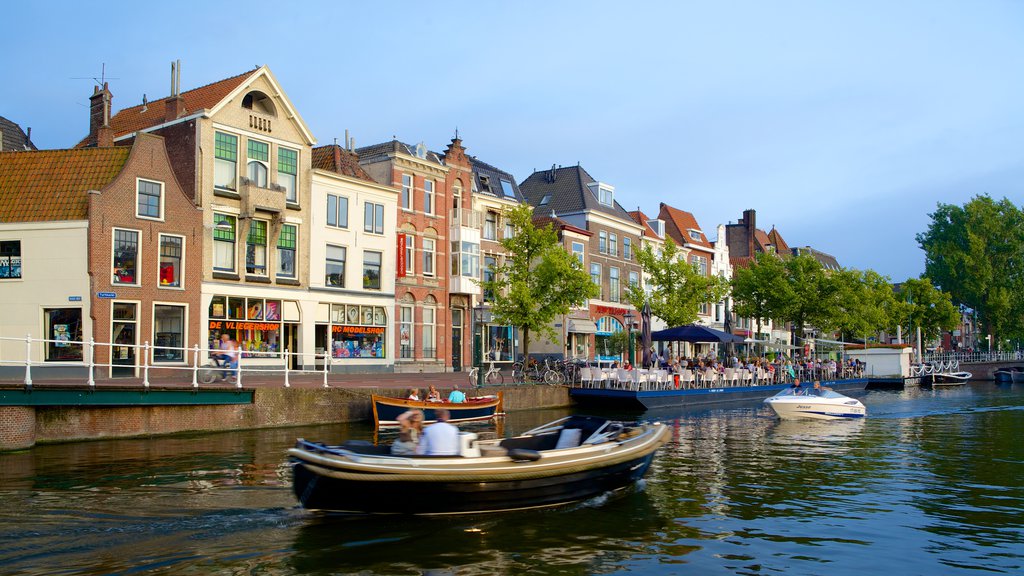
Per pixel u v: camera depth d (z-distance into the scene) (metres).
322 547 9.27
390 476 9.98
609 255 48.28
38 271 24.88
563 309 31.41
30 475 13.24
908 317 63.81
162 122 29.27
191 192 28.14
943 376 56.78
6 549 8.98
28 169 26.02
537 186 49.66
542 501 11.30
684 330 32.28
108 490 12.02
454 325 38.56
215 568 8.47
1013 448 18.67
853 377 45.19
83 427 17.33
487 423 23.03
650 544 9.72
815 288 47.88
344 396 21.97
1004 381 62.62
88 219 24.75
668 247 41.19
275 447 16.73
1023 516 11.37
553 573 8.55
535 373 31.55
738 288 50.06
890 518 11.20
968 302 72.69
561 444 13.85
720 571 8.76
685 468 15.23
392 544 9.45
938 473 14.94
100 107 31.02
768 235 81.88
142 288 25.94
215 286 28.23
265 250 30.30
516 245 31.98
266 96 30.41
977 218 71.44
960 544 9.91
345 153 35.31
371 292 33.94
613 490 12.54
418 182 36.81
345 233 33.06
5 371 24.05
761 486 13.44
